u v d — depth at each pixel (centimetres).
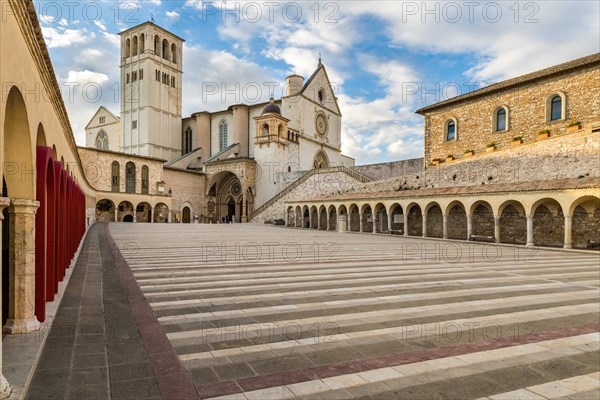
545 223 2634
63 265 1073
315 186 5375
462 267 1488
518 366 531
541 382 484
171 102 7306
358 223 4288
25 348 523
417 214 3653
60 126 1066
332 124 7544
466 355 567
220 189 6794
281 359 543
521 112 3403
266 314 777
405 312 802
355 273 1298
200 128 7338
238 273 1264
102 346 573
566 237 2281
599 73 2891
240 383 464
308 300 900
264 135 6269
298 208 5219
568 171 2558
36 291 655
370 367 520
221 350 574
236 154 6838
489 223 2992
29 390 430
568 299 940
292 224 5391
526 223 2745
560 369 523
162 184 5706
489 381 484
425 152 4303
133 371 488
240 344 601
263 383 466
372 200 3812
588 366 534
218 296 930
